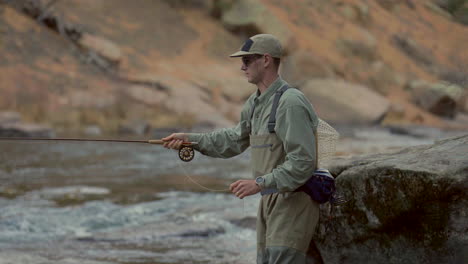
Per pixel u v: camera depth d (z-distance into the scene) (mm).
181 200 8281
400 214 3926
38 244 5930
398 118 35781
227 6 40281
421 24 53969
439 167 3748
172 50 36031
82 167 12398
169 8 39500
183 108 27703
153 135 21781
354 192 4109
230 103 31766
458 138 4332
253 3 40031
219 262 5383
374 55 44031
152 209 7543
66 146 17453
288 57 37062
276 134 3480
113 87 28062
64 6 34844
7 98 24672
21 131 20078
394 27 51469
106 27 35125
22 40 28906
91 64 29734
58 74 27672
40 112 23984
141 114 26078
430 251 3906
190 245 5988
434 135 23047
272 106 3492
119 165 12977
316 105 32188
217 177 11109
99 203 7926
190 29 38500
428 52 49094
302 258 3537
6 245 5863
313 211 3549
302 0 46375
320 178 3531
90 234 6312
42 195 8609
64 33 31000
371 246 4164
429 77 45812
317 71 36438
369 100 32469
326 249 4355
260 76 3586
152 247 5898
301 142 3354
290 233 3500
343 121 31562
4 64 26891
